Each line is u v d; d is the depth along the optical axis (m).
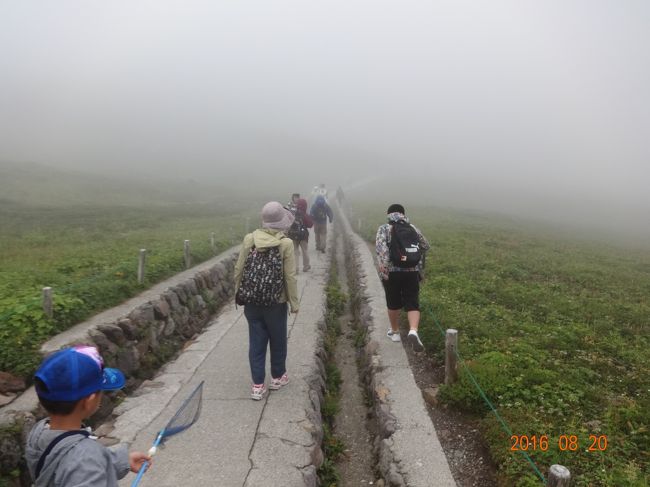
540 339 7.07
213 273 11.52
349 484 4.80
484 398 4.91
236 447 4.73
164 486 4.12
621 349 6.92
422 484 4.16
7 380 4.97
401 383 6.04
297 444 4.80
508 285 10.83
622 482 3.75
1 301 6.73
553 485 3.01
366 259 14.53
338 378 7.30
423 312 8.30
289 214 5.76
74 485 1.98
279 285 5.41
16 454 4.06
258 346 5.65
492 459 4.33
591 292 11.01
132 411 5.47
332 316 10.26
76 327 6.48
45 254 12.55
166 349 7.75
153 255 11.79
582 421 4.77
